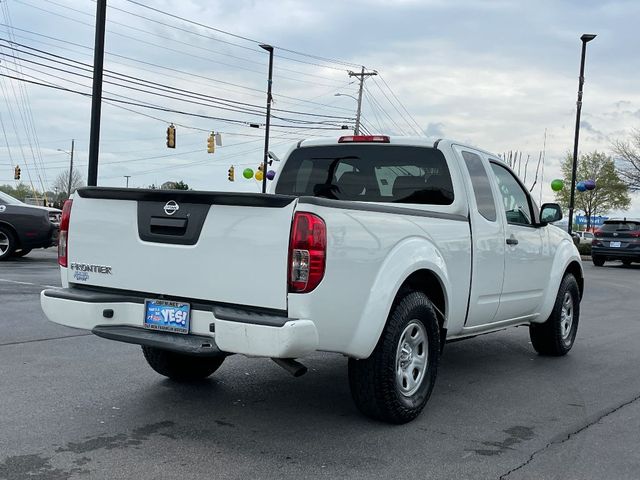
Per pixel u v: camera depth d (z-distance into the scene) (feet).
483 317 19.06
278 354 12.35
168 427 14.79
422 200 18.58
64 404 16.21
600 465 13.33
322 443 14.06
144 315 14.40
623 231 77.82
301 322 12.53
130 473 12.16
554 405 17.57
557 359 23.65
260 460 13.01
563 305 23.68
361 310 13.79
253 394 17.62
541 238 22.09
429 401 17.62
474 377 20.58
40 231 53.01
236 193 13.03
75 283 15.58
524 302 21.27
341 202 13.48
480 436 14.88
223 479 12.03
